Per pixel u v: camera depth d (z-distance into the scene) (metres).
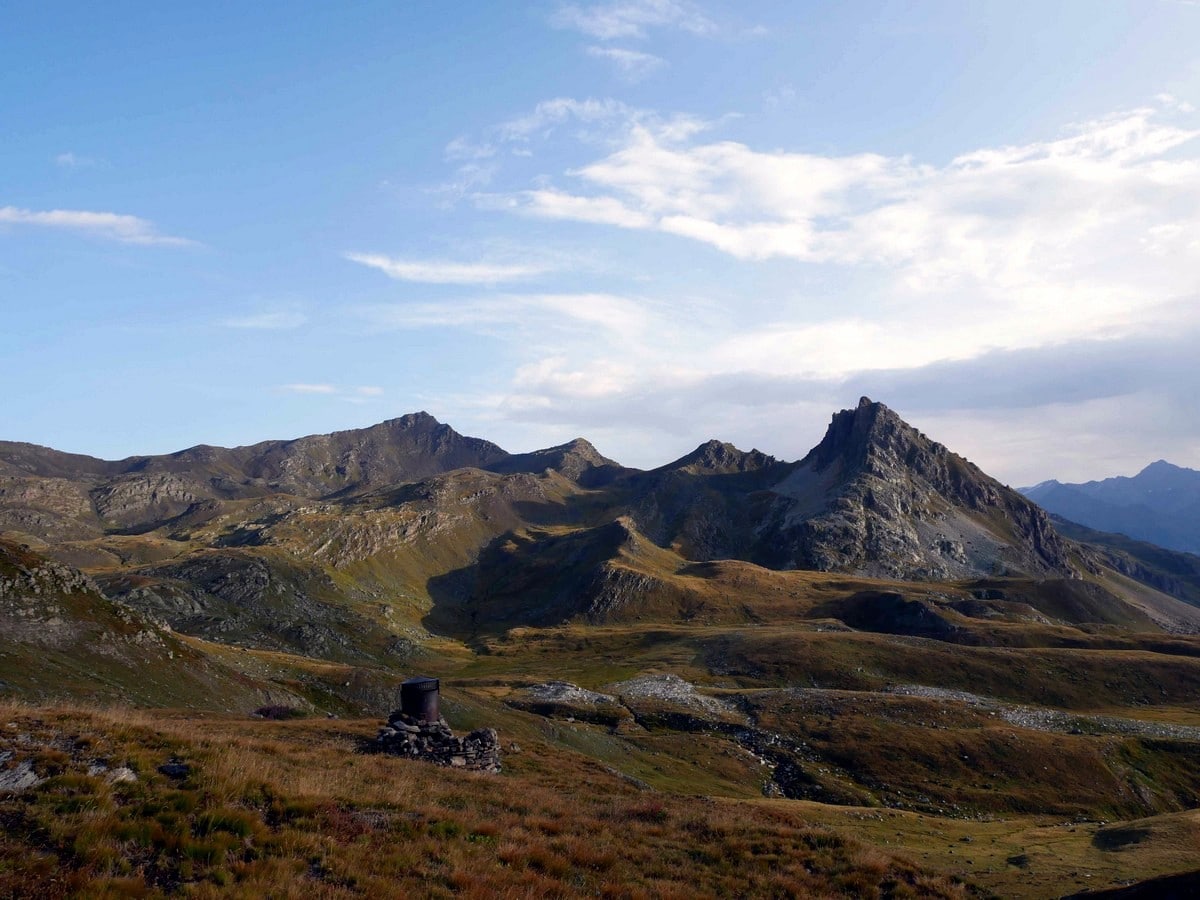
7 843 15.09
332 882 16.86
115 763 20.14
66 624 63.22
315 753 30.22
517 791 32.09
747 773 95.50
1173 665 162.75
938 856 42.59
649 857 24.44
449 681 161.00
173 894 14.79
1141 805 91.44
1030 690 153.50
